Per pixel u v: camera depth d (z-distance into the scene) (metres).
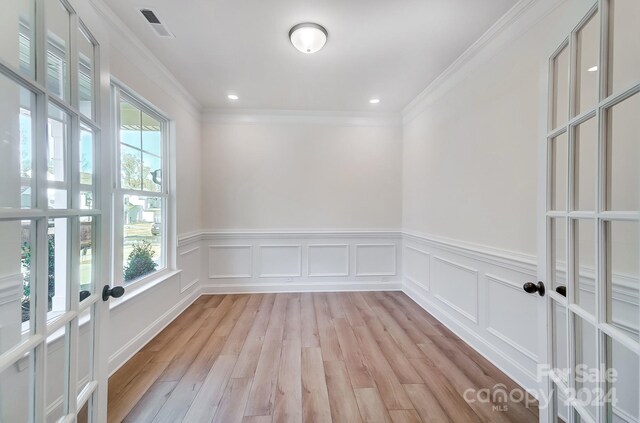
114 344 1.88
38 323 0.75
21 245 0.74
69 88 0.90
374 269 3.74
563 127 1.04
